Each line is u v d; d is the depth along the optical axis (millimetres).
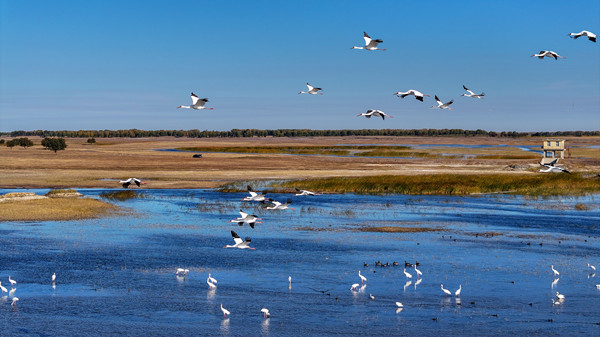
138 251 45719
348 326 29797
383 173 112938
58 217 60156
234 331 29203
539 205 73188
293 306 32906
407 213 66375
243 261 42719
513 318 30859
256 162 144125
